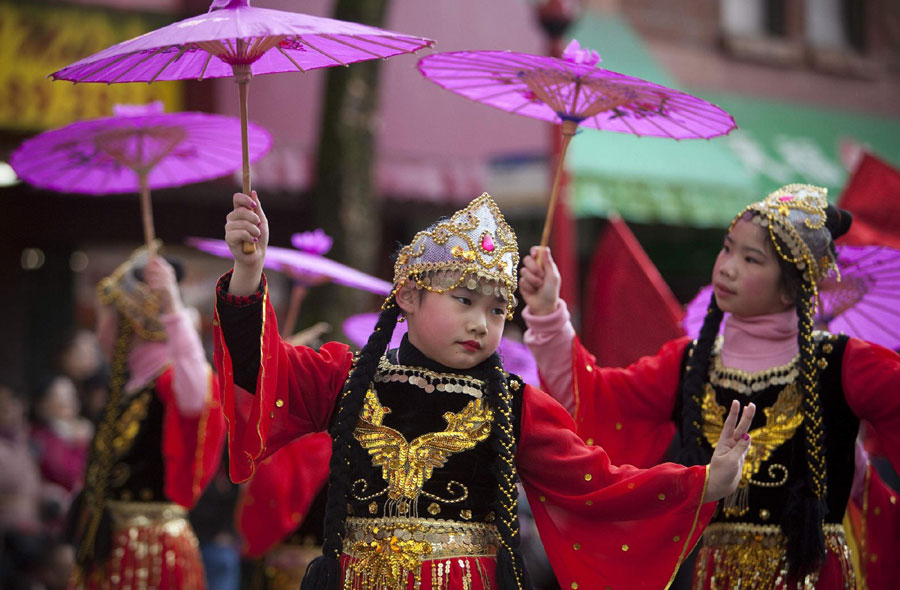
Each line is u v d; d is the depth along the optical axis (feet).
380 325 25.23
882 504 32.53
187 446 39.58
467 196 88.33
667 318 39.32
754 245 29.25
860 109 124.16
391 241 91.81
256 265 23.47
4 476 56.75
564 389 30.73
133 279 40.73
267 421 24.02
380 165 85.25
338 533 23.99
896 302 33.19
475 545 24.29
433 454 24.34
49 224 80.23
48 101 69.87
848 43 126.21
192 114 34.50
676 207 94.53
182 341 38.91
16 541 55.93
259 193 80.48
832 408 29.07
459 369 25.03
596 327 41.45
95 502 39.40
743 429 24.45
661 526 24.71
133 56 23.48
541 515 25.79
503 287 24.52
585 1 104.83
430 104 88.28
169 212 82.48
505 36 91.61
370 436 24.56
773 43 117.29
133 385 40.42
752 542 28.91
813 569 28.02
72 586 39.60
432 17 88.07
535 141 92.63
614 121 31.04
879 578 32.45
